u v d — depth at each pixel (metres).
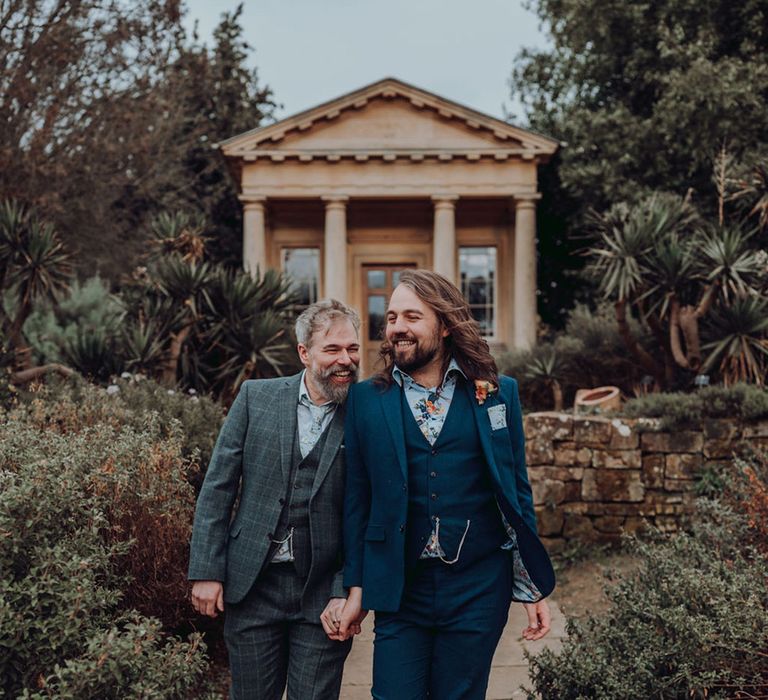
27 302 9.33
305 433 2.91
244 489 2.91
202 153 24.11
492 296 19.53
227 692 4.10
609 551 7.19
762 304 9.40
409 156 17.66
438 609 2.68
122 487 3.51
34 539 2.85
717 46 16.56
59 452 3.42
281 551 2.84
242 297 11.05
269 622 2.83
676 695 3.26
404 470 2.67
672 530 7.09
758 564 3.79
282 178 17.98
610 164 17.11
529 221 17.72
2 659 2.64
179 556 3.84
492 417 2.75
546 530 7.27
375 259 19.67
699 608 3.46
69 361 10.39
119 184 17.20
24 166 14.16
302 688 2.79
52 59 14.29
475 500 2.71
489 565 2.74
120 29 14.84
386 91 17.58
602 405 8.94
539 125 21.05
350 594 2.76
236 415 2.95
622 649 3.54
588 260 20.28
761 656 3.21
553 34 19.19
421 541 2.68
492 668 4.66
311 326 2.89
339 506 2.87
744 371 9.26
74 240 16.45
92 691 2.54
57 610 2.71
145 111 16.14
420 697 2.67
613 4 17.28
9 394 6.27
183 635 4.40
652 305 10.44
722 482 6.75
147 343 10.35
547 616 2.84
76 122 15.33
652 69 17.69
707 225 11.38
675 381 10.34
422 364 2.75
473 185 17.83
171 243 11.98
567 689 3.45
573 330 13.48
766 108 15.10
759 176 10.38
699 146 15.59
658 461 7.29
